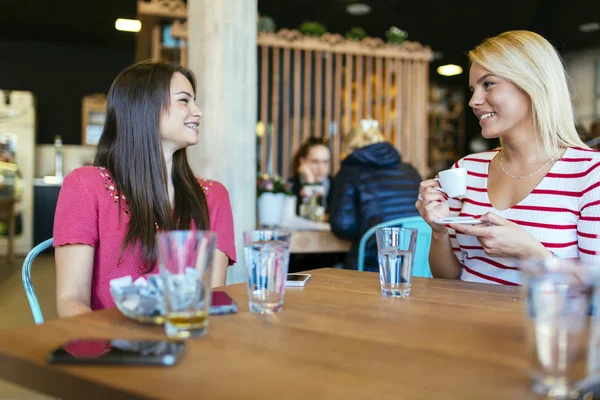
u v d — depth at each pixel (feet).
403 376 2.11
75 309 4.20
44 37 29.53
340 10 23.86
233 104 9.74
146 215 4.81
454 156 34.71
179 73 5.20
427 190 4.91
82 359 2.24
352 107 17.53
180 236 2.63
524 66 5.02
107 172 4.90
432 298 3.67
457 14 24.22
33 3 23.59
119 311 3.23
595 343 1.89
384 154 9.58
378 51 16.21
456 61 31.30
